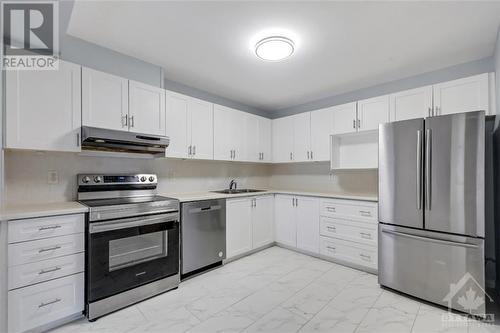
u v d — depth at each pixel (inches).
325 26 75.5
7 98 70.2
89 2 64.7
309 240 130.6
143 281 85.7
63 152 88.9
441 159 81.6
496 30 77.7
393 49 89.9
